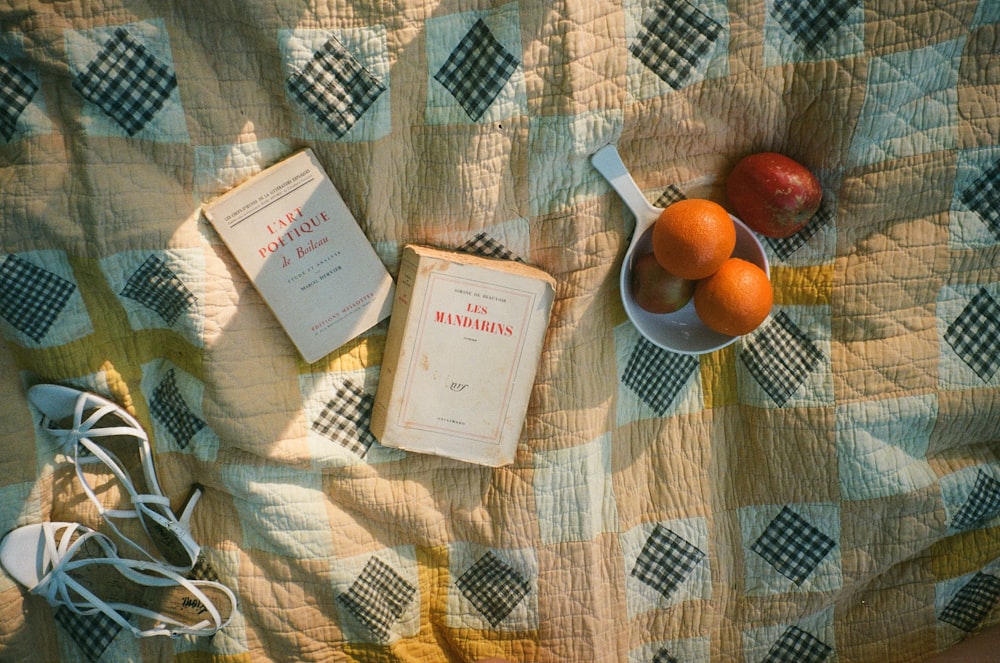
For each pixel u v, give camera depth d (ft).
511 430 2.99
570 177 2.84
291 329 2.88
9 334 2.85
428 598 3.26
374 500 3.07
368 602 3.16
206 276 2.81
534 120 2.76
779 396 3.04
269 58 2.68
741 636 3.24
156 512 3.00
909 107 2.75
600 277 2.95
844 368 2.97
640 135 2.84
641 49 2.71
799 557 3.13
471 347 2.89
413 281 2.81
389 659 3.25
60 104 2.64
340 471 3.05
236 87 2.73
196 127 2.72
